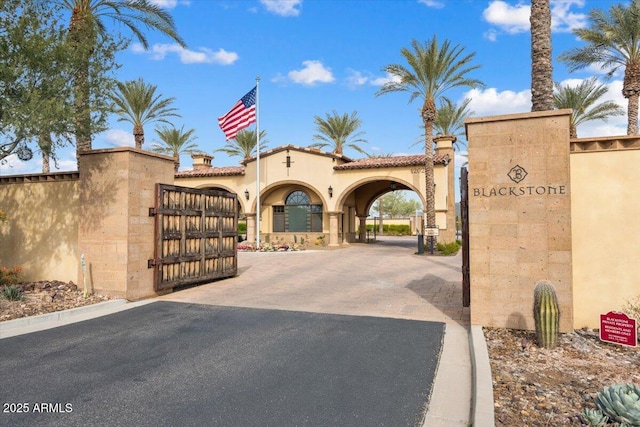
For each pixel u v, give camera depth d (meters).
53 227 10.16
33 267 10.30
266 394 4.30
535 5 10.81
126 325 7.11
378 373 4.87
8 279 9.81
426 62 21.20
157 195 9.84
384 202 70.81
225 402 4.12
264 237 28.84
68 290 9.41
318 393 4.32
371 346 5.88
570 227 6.25
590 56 21.16
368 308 8.41
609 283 6.34
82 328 6.91
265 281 12.20
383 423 3.69
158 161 10.04
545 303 5.44
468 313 7.89
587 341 5.70
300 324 7.13
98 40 9.55
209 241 11.75
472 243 6.71
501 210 6.57
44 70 8.31
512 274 6.50
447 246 21.53
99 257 9.28
